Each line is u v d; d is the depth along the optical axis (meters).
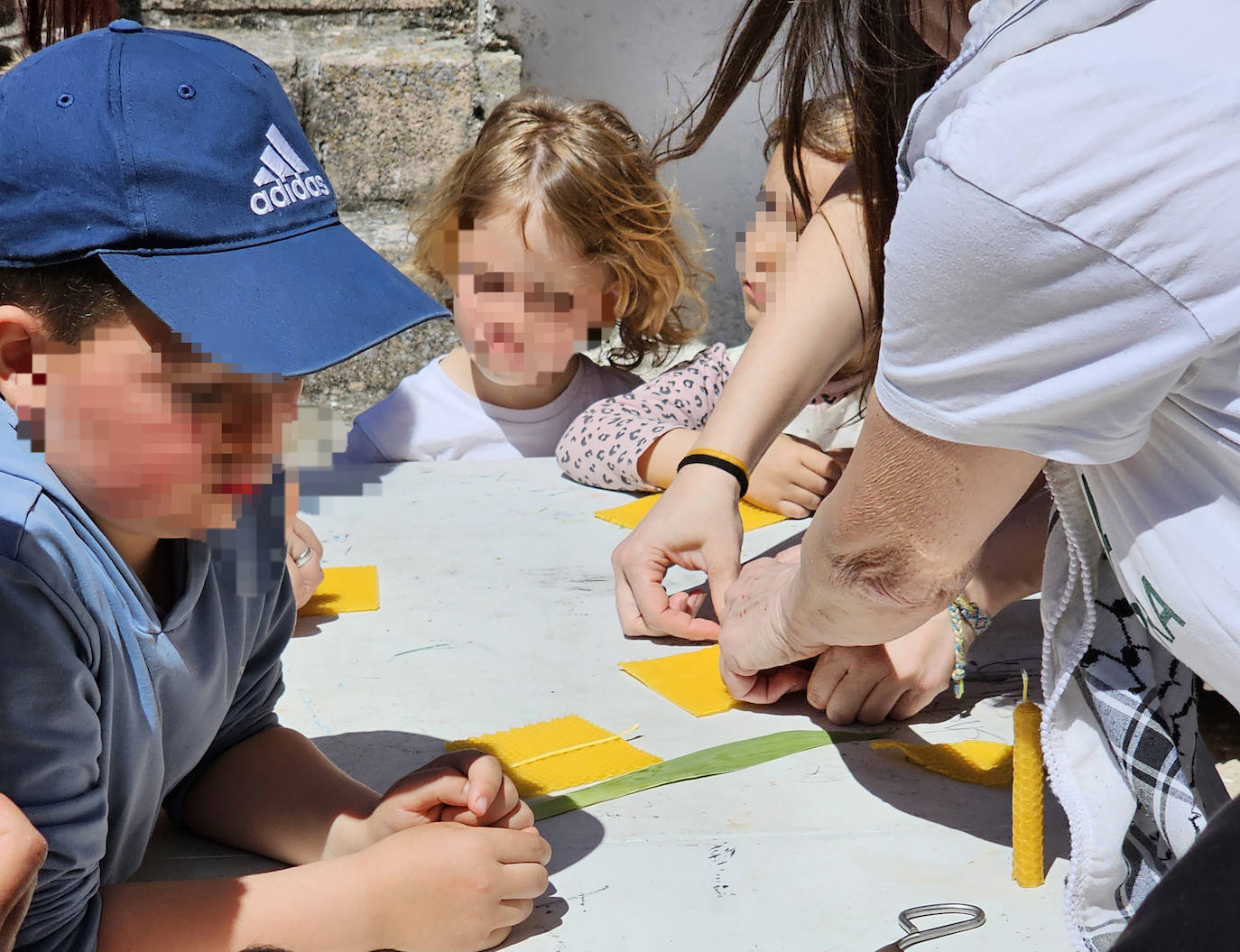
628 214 2.14
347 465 1.97
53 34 1.24
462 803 0.88
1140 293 0.56
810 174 1.62
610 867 0.90
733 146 3.05
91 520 0.76
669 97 3.04
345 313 0.77
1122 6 0.55
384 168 2.90
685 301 2.79
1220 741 1.06
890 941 0.80
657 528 1.34
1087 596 0.78
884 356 0.67
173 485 0.75
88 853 0.72
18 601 0.68
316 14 2.98
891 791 1.00
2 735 0.68
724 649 1.14
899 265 0.62
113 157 0.73
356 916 0.77
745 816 0.97
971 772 1.02
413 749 1.07
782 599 1.03
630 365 2.51
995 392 0.62
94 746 0.73
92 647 0.73
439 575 1.49
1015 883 0.87
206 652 0.88
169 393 0.72
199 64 0.80
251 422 0.76
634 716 1.15
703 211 3.12
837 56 0.83
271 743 0.99
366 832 0.88
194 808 0.96
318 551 1.38
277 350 0.73
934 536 0.76
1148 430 0.64
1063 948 0.80
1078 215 0.55
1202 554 0.64
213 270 0.74
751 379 1.38
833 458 1.76
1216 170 0.53
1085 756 0.82
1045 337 0.59
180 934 0.76
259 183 0.79
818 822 0.96
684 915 0.84
